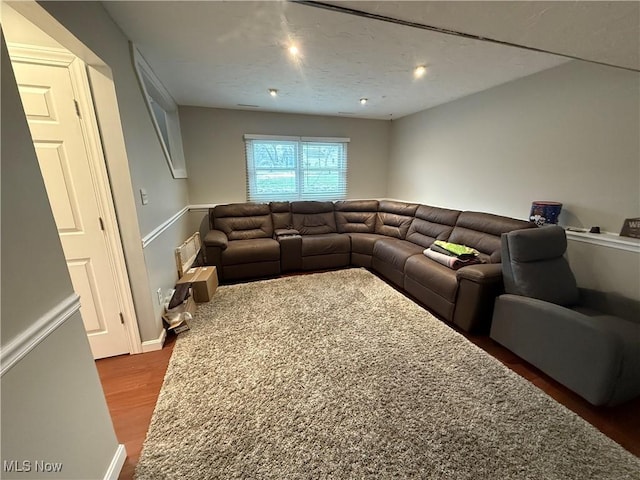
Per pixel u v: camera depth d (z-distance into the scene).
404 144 4.52
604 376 1.39
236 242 3.58
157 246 2.25
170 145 3.64
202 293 2.74
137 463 1.21
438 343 2.08
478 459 1.21
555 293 1.94
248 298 2.86
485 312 2.19
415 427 1.37
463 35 1.43
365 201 4.56
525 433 1.34
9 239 0.76
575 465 1.19
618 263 2.02
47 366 0.86
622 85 1.96
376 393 1.59
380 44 1.96
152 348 2.03
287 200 4.57
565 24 1.29
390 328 2.28
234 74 2.56
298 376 1.73
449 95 3.25
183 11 1.55
